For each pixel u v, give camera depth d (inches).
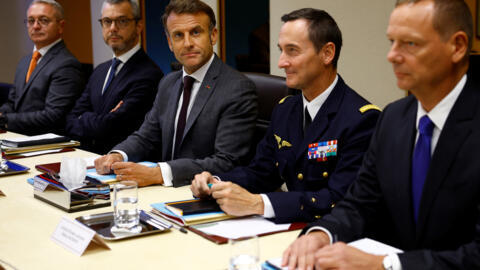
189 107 105.5
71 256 60.1
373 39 147.6
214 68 104.5
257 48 180.5
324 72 77.8
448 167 54.1
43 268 57.0
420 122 57.3
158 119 112.3
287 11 167.2
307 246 55.9
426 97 55.2
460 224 53.9
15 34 329.4
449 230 54.4
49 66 167.6
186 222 68.2
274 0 170.6
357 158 74.2
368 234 64.1
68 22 337.4
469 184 52.9
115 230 66.4
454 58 52.4
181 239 64.4
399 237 59.9
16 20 327.3
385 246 58.0
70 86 166.4
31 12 167.8
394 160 59.9
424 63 52.3
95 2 245.0
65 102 165.2
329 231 59.4
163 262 57.7
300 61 76.6
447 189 54.1
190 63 102.1
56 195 78.5
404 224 58.9
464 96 54.5
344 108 77.6
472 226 53.6
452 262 49.6
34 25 167.6
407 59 52.8
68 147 122.3
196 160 94.9
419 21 51.4
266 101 106.7
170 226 67.3
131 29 145.6
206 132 102.4
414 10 51.8
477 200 52.7
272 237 64.8
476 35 124.3
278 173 87.0
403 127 60.2
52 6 168.6
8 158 111.3
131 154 108.9
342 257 51.2
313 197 71.6
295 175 81.2
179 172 90.6
